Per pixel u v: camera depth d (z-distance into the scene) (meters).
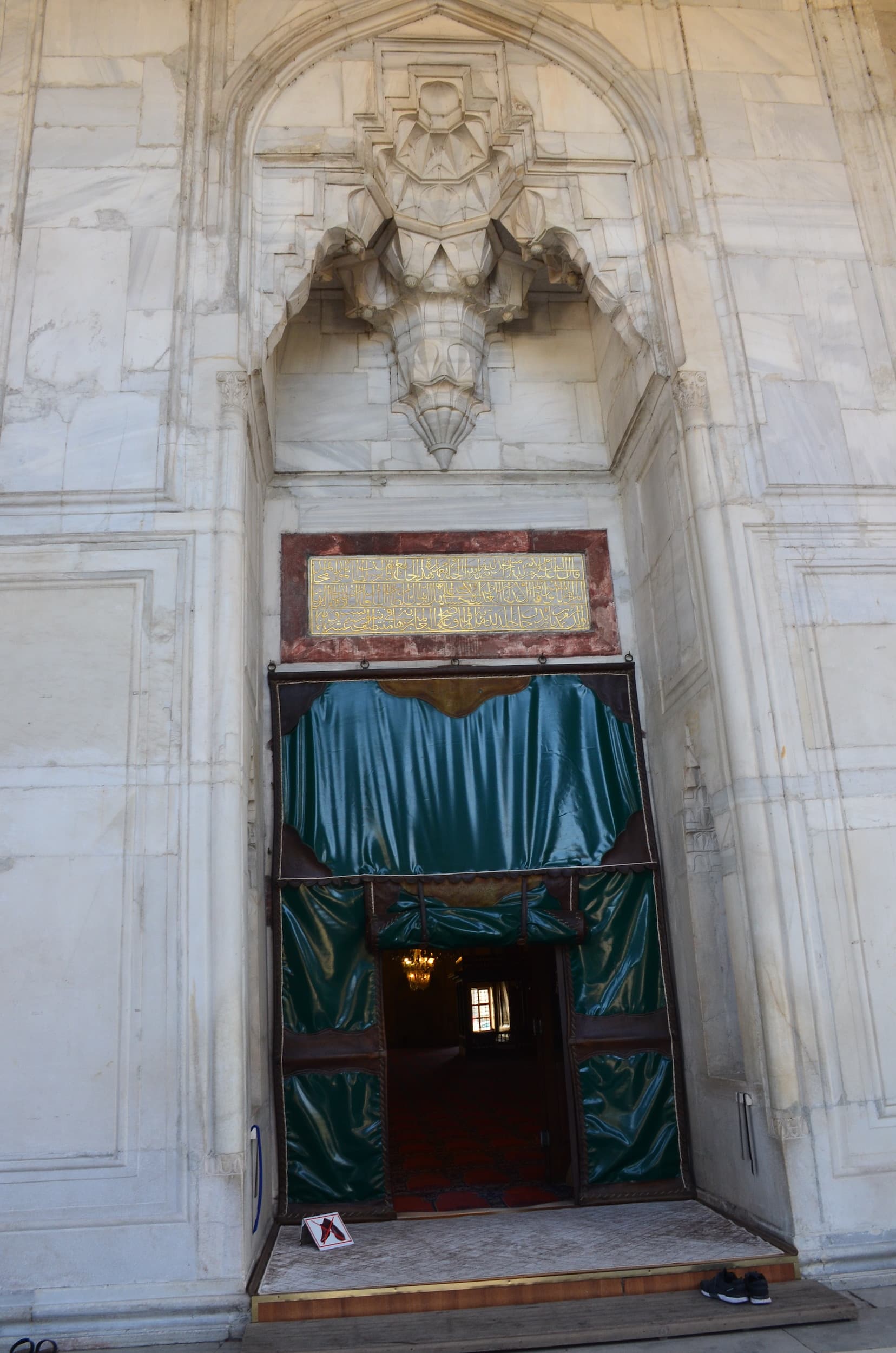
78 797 5.21
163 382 5.96
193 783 5.25
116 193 6.39
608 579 7.64
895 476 6.21
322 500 7.62
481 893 6.76
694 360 6.33
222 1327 4.54
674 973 6.77
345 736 7.06
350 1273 5.03
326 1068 6.44
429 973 17.94
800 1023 5.18
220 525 5.71
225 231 6.39
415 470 7.75
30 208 6.29
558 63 7.17
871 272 6.68
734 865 5.58
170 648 5.48
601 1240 5.47
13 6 6.77
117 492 5.72
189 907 5.08
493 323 8.05
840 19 7.41
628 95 7.05
